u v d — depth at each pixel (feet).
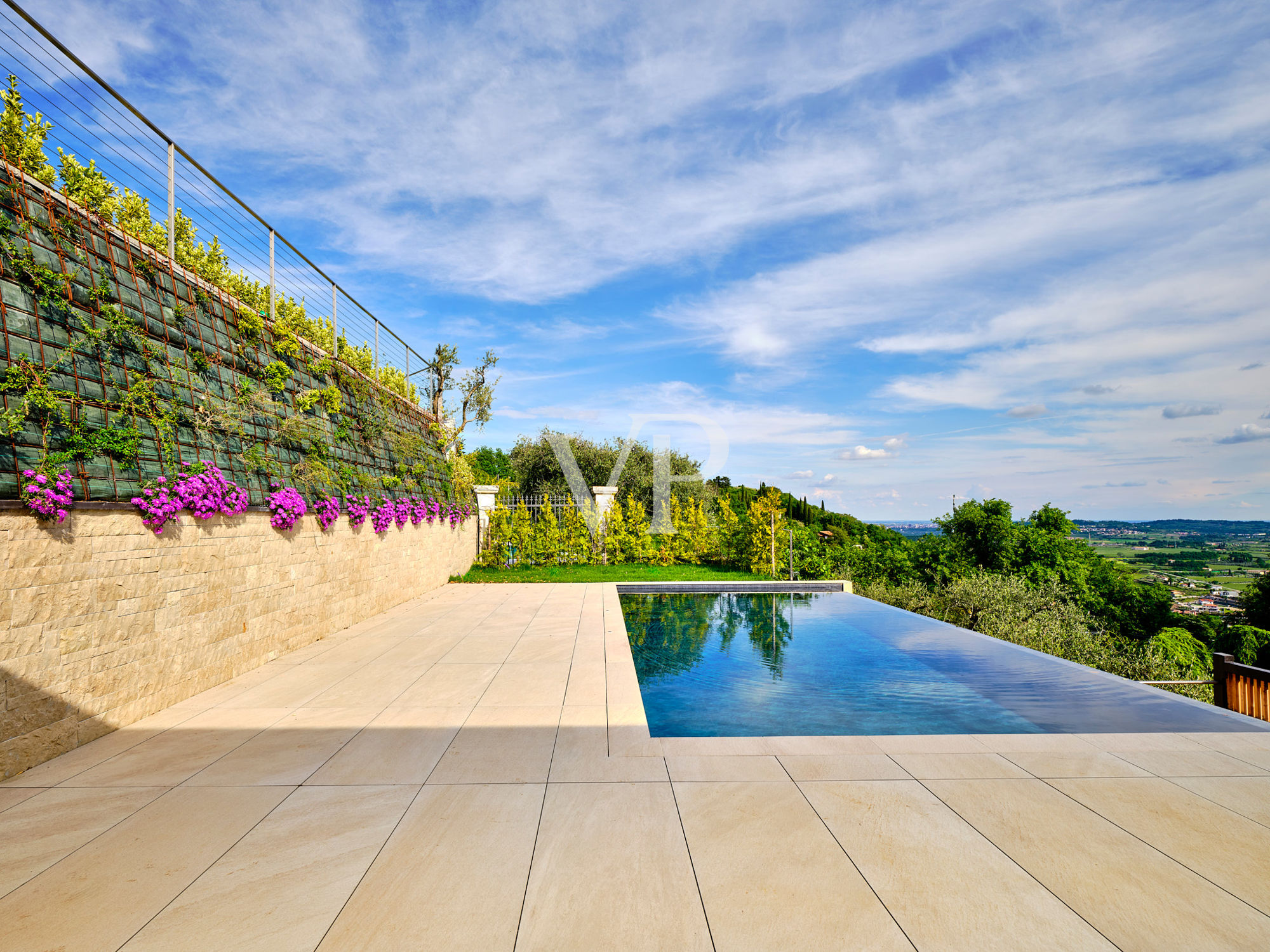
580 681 17.79
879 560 69.51
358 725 13.99
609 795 10.18
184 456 17.04
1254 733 13.44
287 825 9.19
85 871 7.93
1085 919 6.85
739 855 8.25
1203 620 68.03
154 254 17.79
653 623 32.30
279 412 23.53
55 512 12.15
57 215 14.15
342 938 6.54
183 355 18.26
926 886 7.49
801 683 21.63
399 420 38.11
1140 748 12.30
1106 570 73.05
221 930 6.70
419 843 8.63
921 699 19.63
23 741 11.46
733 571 52.65
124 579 14.20
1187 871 7.84
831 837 8.72
